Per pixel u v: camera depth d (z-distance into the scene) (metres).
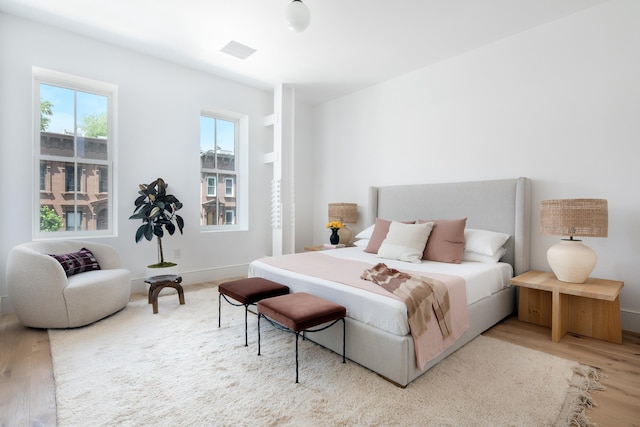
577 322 2.60
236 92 4.64
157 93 3.92
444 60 3.82
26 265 2.56
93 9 2.90
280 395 1.72
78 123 3.53
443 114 3.84
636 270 2.62
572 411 1.59
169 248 4.06
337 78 4.41
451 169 3.77
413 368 1.82
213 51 3.70
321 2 2.74
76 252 3.04
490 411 1.58
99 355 2.17
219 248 4.53
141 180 3.81
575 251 2.49
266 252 5.04
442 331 2.02
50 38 3.20
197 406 1.62
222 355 2.19
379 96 4.56
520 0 2.70
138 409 1.60
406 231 3.20
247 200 4.83
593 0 2.70
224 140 4.78
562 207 2.49
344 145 5.06
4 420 1.50
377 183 4.59
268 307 2.04
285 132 4.82
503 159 3.35
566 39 2.94
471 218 3.47
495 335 2.58
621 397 1.72
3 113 2.98
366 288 2.11
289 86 4.75
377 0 2.71
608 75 2.73
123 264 3.71
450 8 2.82
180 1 2.77
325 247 4.56
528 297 2.87
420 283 2.11
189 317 2.94
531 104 3.15
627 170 2.65
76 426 1.47
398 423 1.50
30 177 3.12
